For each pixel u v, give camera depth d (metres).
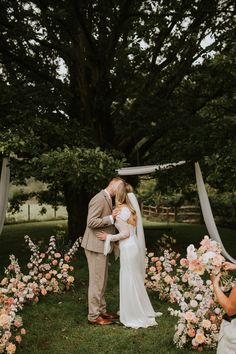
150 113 9.74
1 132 7.75
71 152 7.15
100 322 5.16
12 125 8.40
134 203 5.53
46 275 6.43
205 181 12.96
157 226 19.59
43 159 7.13
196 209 22.28
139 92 10.95
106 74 9.68
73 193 11.49
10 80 10.07
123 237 5.16
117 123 12.02
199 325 4.32
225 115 11.48
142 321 5.07
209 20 9.91
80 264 9.02
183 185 11.80
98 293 5.18
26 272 8.18
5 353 4.09
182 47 11.26
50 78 10.38
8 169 9.28
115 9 9.13
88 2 8.89
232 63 10.52
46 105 9.15
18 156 8.35
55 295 6.45
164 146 11.19
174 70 11.67
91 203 5.22
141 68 11.20
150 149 13.80
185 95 11.61
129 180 12.54
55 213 24.78
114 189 5.40
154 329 4.93
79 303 6.06
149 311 5.23
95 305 5.18
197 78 11.25
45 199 15.41
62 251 9.76
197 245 12.66
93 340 4.62
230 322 2.82
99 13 9.94
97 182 7.16
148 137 12.76
